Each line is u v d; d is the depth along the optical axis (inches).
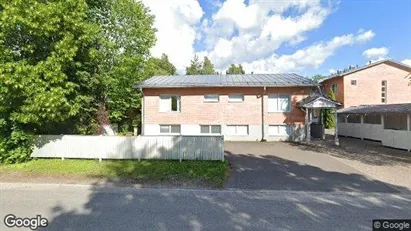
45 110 362.9
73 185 306.2
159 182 318.7
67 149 439.2
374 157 478.6
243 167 398.3
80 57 433.4
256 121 730.8
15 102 376.2
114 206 235.9
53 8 346.9
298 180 326.0
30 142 425.4
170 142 430.0
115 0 738.8
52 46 372.2
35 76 349.1
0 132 400.2
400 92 1023.0
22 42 372.5
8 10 327.3
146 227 189.5
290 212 220.5
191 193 277.6
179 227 189.8
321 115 757.9
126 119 872.3
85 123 624.4
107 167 383.2
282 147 603.8
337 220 202.2
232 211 223.6
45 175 346.3
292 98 721.0
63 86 388.5
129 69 739.4
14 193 275.1
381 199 254.4
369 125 727.1
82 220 202.5
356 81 1027.9
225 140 732.7
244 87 732.7
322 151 547.2
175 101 762.8
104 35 687.7
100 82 603.5
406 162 432.5
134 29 788.0
